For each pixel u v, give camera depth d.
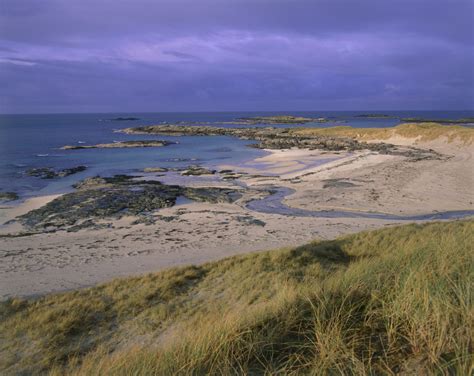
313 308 3.85
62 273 11.27
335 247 10.73
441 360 2.52
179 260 12.34
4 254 13.34
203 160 41.78
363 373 2.51
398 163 34.22
